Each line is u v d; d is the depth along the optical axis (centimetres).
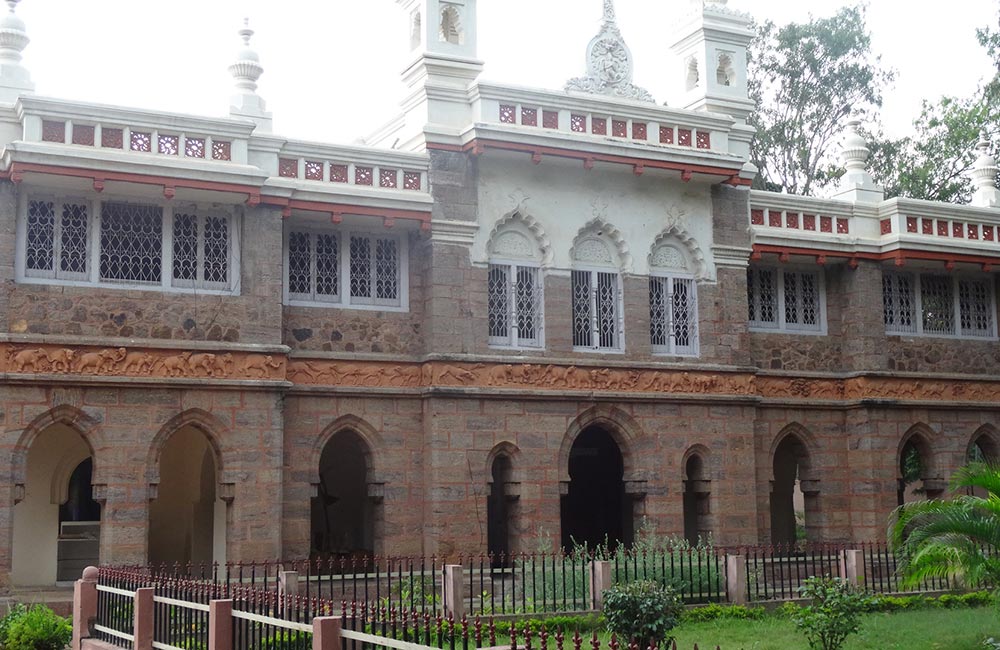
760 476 2658
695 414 2509
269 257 2147
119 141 2027
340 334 2273
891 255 2777
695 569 2083
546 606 1875
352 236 2323
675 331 2548
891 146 4081
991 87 3834
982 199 3038
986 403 2903
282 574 1705
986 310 3022
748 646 1598
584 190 2459
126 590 1451
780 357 2747
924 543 1636
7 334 1927
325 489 2711
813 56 4072
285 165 2216
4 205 1962
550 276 2406
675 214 2553
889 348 2834
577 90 2459
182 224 2116
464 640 958
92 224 2044
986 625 1789
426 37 2362
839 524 2745
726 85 2672
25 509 2202
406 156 2297
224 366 2075
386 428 2269
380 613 1167
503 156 2355
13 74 2039
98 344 1983
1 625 1603
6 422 1912
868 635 1695
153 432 2011
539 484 2330
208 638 1244
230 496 2055
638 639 1529
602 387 2417
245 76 2242
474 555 2244
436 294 2288
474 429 2283
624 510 2741
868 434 2736
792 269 2820
